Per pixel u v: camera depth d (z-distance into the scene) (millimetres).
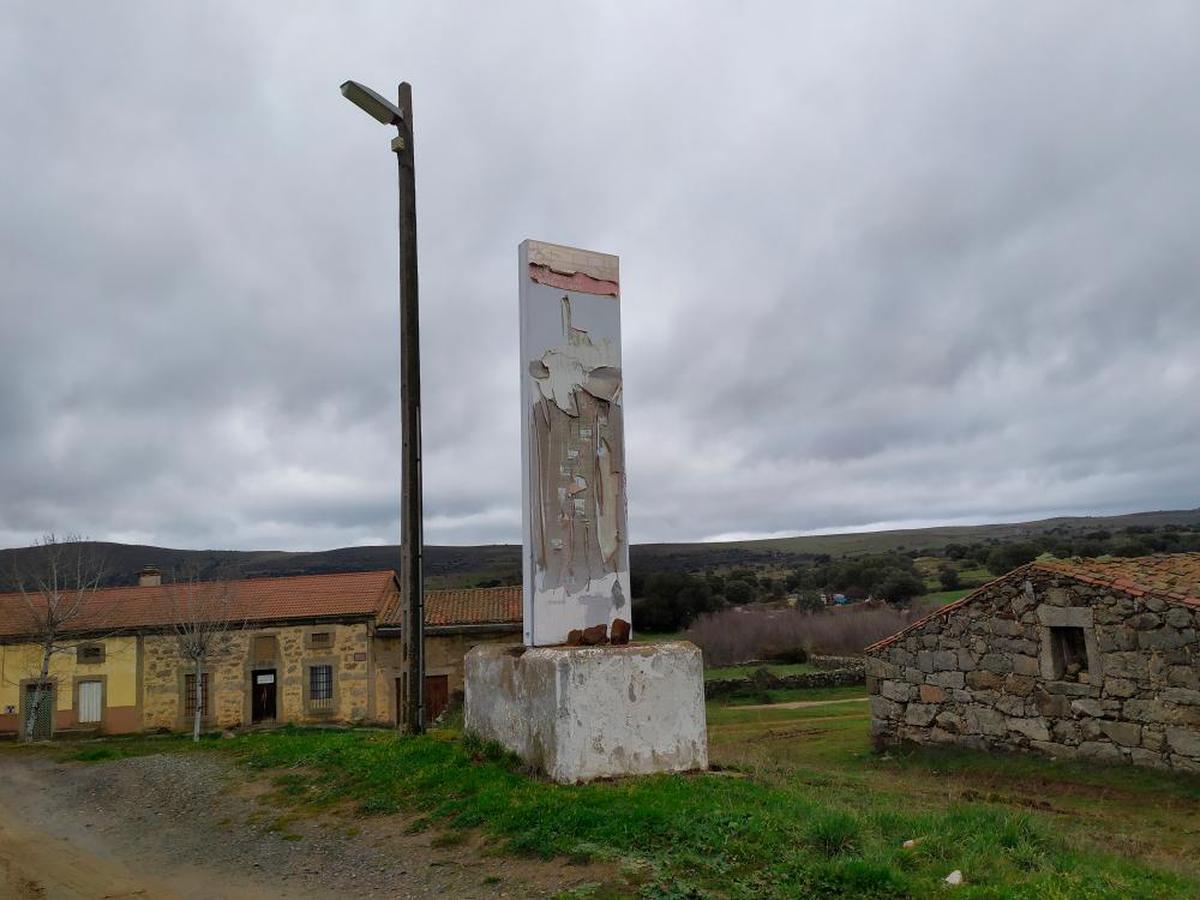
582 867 5094
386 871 5578
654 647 7559
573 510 8172
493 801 6434
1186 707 11406
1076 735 12734
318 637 28688
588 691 7105
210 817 7652
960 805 7715
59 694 28750
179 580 36844
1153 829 8766
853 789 8750
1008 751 13664
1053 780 12117
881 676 16000
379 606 29828
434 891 5090
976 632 14414
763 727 20031
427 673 27750
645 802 6055
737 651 36562
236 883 5762
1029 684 13492
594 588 8172
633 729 7270
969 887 4449
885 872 4531
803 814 5812
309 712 28312
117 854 6859
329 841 6434
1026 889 4480
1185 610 11523
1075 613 12898
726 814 5641
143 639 29000
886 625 36812
